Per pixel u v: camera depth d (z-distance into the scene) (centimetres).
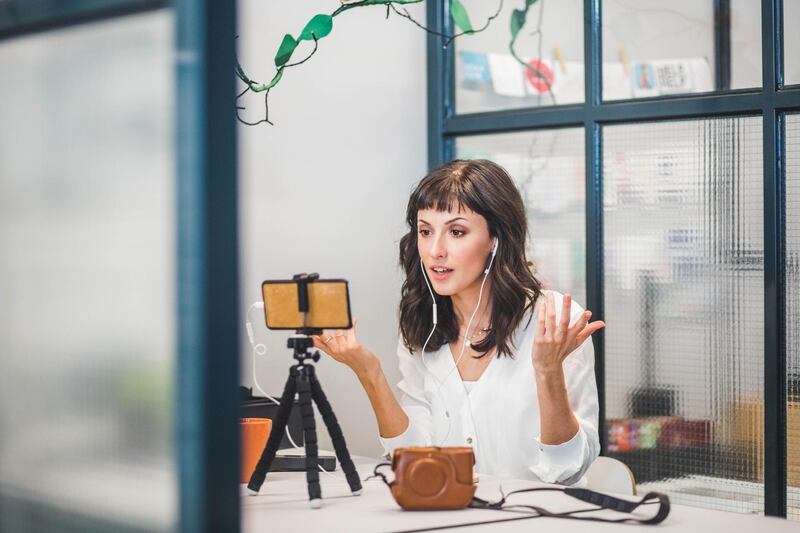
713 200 264
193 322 88
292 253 266
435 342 214
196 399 88
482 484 163
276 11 260
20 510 105
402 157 301
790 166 253
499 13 299
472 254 202
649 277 275
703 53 264
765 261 254
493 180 205
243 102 253
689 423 268
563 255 291
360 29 286
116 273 94
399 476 141
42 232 101
